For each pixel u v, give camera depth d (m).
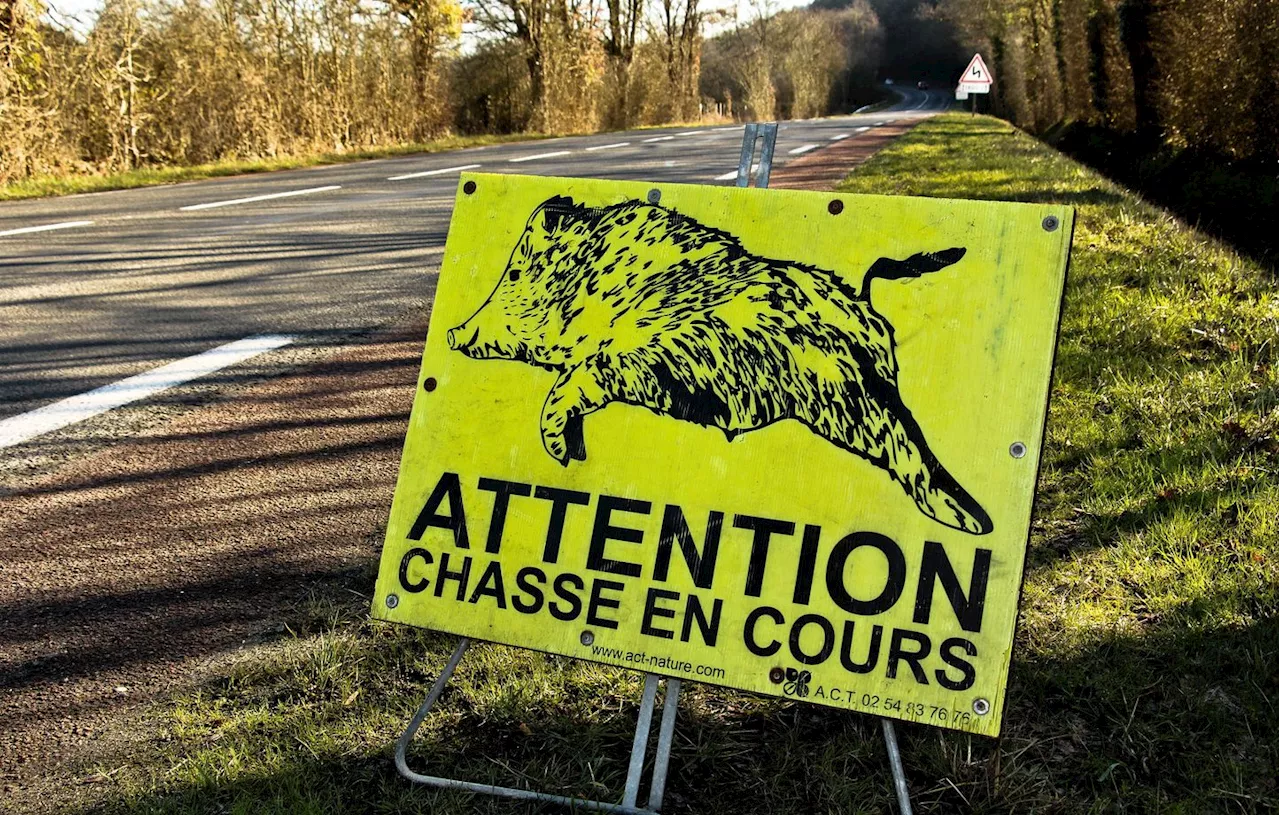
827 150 15.58
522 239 2.13
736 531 1.92
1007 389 1.86
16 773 2.01
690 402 1.99
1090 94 19.22
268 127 17.66
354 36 20.20
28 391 4.40
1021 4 28.98
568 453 2.02
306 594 2.72
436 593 2.03
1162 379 3.99
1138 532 2.88
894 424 1.89
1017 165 11.17
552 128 28.81
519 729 2.16
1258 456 3.29
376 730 2.14
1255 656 2.32
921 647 1.82
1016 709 2.22
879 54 100.81
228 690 2.29
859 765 2.07
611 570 1.96
